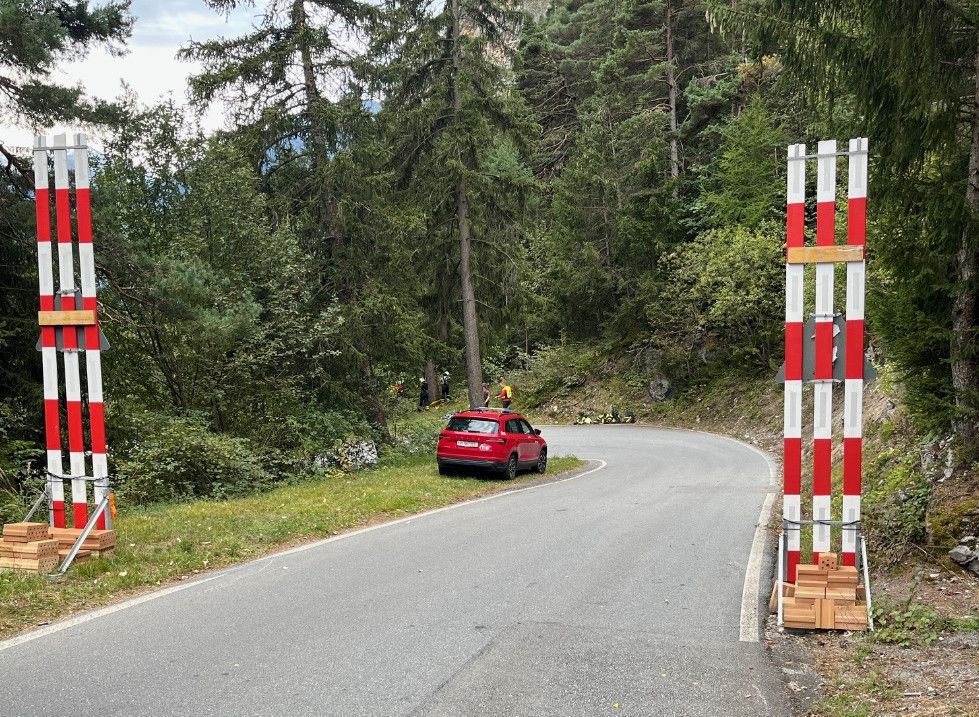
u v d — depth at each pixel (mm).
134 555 9266
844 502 6992
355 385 23594
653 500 14805
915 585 7695
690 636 6492
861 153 6695
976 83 8953
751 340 35219
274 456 19031
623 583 8266
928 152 9461
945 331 9086
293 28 22234
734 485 17297
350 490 16172
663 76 41312
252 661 5770
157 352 17906
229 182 20109
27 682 5328
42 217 8859
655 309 39031
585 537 10906
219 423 19438
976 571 7730
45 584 7926
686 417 36750
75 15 15609
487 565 9109
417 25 24016
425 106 24219
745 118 35219
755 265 33750
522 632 6539
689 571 8828
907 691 5199
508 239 26266
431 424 26672
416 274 25609
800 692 5309
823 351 6965
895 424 13500
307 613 7059
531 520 12500
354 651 6016
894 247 9344
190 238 19453
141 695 5105
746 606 7406
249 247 20312
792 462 7148
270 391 20172
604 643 6277
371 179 22906
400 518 12984
